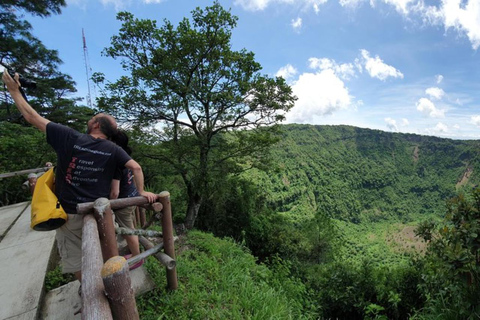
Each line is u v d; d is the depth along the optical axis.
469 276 2.66
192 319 2.46
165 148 10.87
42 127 1.76
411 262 6.69
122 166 1.90
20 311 1.93
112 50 10.01
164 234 2.45
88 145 1.77
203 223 13.90
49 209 1.61
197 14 9.73
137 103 9.96
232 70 10.51
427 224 3.32
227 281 3.42
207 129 10.92
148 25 9.41
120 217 2.46
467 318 2.65
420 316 3.59
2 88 9.88
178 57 10.16
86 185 1.75
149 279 2.53
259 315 2.84
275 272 5.36
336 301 7.46
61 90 15.05
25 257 2.65
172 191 14.12
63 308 2.10
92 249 1.24
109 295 0.93
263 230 14.57
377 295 6.99
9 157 6.56
